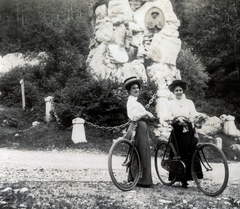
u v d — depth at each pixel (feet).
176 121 20.17
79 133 47.29
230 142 58.03
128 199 16.11
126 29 61.31
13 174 24.98
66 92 53.62
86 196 16.25
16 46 105.91
